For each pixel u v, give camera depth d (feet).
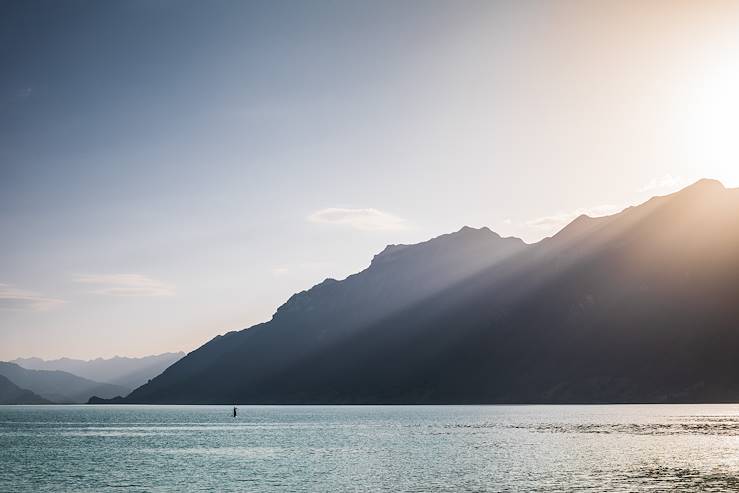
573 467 279.90
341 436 481.87
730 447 358.64
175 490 233.14
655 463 291.58
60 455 357.00
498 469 276.82
